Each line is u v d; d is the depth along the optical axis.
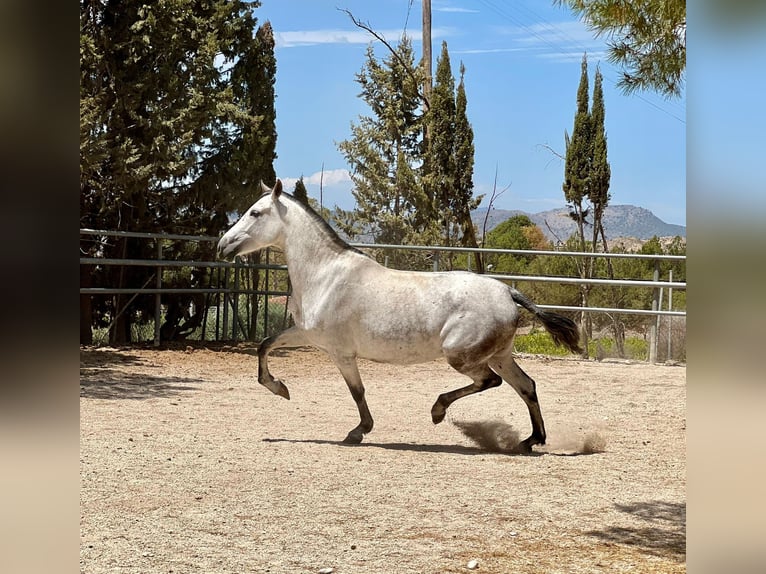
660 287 13.89
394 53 24.91
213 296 15.60
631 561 4.09
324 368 12.77
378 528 4.56
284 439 7.22
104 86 13.31
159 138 13.03
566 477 6.06
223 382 10.89
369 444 7.16
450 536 4.45
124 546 4.05
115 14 13.06
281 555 4.01
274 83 15.89
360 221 24.56
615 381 11.94
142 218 14.23
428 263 22.66
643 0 4.60
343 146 24.80
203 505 4.90
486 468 6.27
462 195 23.44
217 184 14.75
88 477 5.44
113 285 14.21
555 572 3.90
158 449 6.47
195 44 14.05
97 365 11.49
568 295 20.09
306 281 7.15
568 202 25.14
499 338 6.85
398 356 6.95
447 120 23.17
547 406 9.85
